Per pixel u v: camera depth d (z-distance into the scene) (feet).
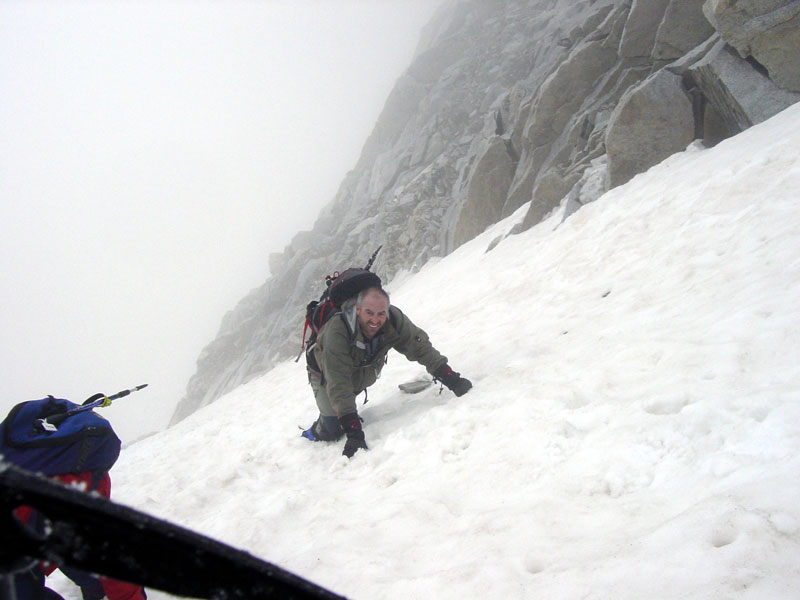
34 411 9.06
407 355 16.62
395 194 101.24
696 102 31.83
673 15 36.99
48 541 1.72
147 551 1.79
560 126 50.31
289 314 99.76
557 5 118.42
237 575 1.90
